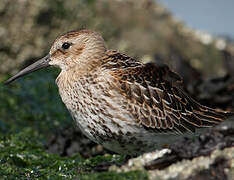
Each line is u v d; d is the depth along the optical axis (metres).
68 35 10.42
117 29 20.55
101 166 9.27
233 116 10.78
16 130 13.84
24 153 11.26
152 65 10.07
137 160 8.33
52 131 14.55
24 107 15.20
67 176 9.30
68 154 12.65
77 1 20.39
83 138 12.88
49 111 15.21
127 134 9.57
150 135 9.68
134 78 9.80
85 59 10.15
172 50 18.61
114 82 9.66
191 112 10.05
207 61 21.69
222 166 7.84
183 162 8.12
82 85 9.82
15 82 16.27
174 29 21.95
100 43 10.32
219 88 15.24
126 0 21.77
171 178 7.81
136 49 20.12
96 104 9.60
